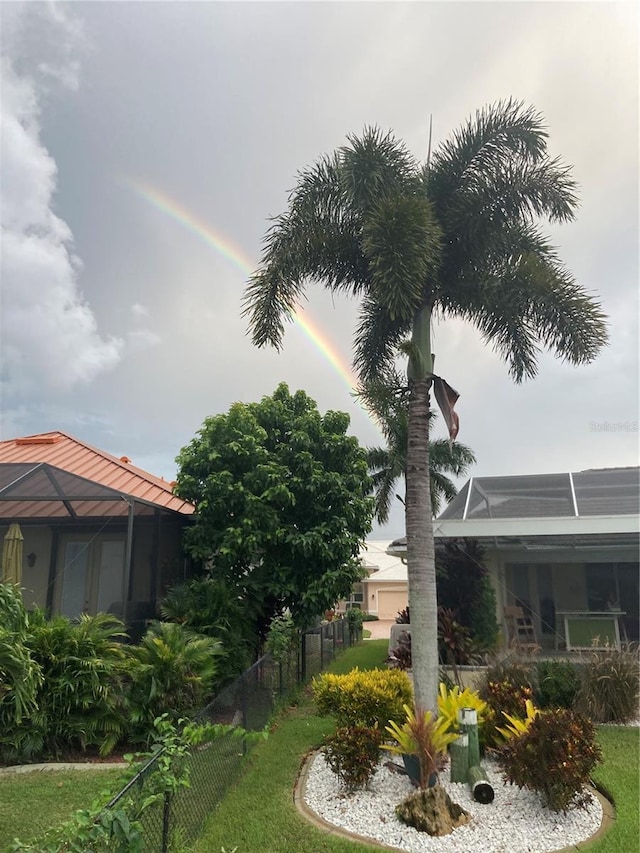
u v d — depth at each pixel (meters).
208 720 6.88
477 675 10.44
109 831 3.34
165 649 8.35
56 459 15.02
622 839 5.41
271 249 8.85
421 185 8.67
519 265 8.72
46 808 5.85
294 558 12.70
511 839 5.42
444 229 8.65
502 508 13.03
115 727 7.82
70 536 13.84
